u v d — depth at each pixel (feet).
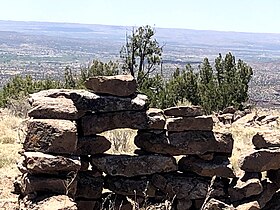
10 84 96.53
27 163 25.94
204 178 31.60
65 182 26.02
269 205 31.78
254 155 31.24
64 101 29.53
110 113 31.30
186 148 31.37
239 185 31.04
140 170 31.17
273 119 77.97
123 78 31.58
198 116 31.81
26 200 25.67
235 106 96.22
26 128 28.02
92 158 31.19
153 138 31.60
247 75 102.63
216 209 29.89
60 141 26.68
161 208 30.32
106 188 31.65
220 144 31.86
